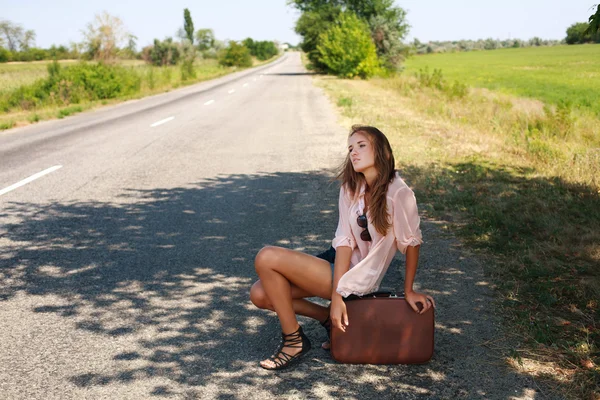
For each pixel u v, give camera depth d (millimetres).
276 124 14438
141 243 5289
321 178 8070
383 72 38812
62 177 8336
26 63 76062
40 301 4004
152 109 19578
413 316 3006
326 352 3275
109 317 3742
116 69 27734
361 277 2939
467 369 3051
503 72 48875
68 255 4969
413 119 14648
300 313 3291
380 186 2820
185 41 64188
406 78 30797
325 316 3352
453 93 20719
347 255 2945
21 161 9758
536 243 4961
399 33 46688
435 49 145625
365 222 2861
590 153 8688
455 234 5332
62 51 83250
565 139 11258
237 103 21109
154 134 12984
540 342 3281
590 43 138250
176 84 33844
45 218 6160
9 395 2834
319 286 3072
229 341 3416
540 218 5598
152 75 31969
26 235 5555
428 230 5484
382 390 2873
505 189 6902
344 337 3029
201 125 14516
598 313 3650
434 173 7805
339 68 40812
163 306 3912
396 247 3016
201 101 22531
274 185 7668
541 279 4223
